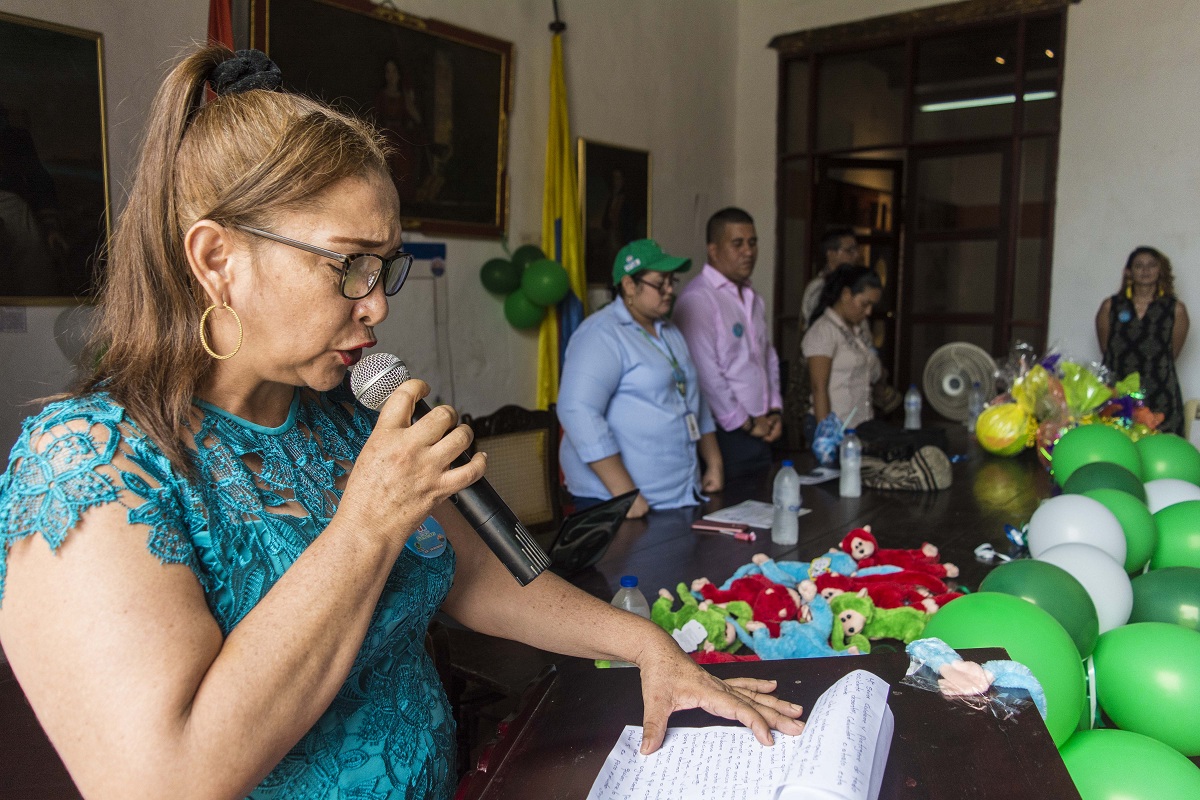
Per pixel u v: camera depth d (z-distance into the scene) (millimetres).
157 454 703
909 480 3031
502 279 4664
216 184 726
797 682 1037
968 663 1028
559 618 1047
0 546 640
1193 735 1396
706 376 3607
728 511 2775
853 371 4117
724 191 6750
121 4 3100
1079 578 1675
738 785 818
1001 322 6074
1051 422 3346
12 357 2912
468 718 1860
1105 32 5469
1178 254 5371
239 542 738
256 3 3531
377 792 812
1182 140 5301
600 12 5391
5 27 2816
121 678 602
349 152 747
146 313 745
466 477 751
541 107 5039
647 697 970
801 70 6594
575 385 2732
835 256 4852
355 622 689
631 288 2857
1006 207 5980
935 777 836
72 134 3004
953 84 6086
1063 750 1332
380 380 931
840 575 1953
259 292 733
